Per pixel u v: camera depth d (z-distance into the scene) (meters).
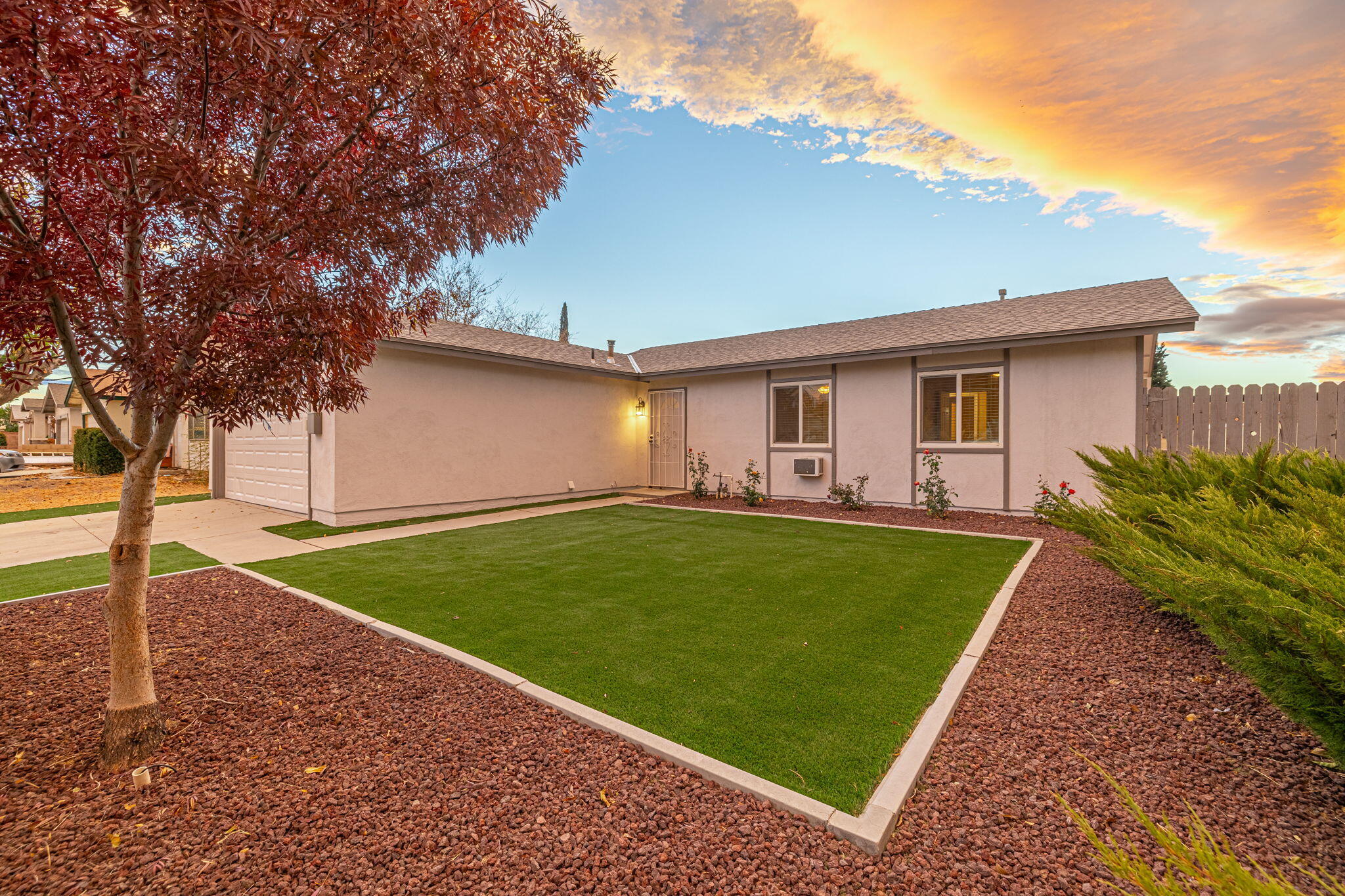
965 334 9.43
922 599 4.79
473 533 8.18
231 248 2.15
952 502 9.90
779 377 11.93
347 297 2.78
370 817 2.12
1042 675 3.28
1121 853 1.07
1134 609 4.30
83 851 1.96
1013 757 2.46
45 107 1.90
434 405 9.88
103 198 2.53
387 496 9.23
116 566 2.54
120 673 2.53
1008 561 6.14
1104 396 8.48
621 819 2.09
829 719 2.79
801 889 1.74
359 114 2.41
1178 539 2.98
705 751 2.51
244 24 1.86
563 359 12.11
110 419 2.46
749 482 12.39
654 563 6.25
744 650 3.73
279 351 2.53
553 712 2.92
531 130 2.85
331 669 3.46
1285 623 1.65
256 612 4.50
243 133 2.71
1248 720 2.70
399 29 2.21
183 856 1.93
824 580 5.45
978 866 1.83
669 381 13.88
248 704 3.03
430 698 3.09
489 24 2.57
